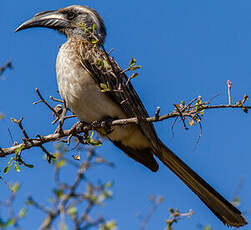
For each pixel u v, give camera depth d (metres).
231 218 9.94
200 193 10.16
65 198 6.02
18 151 8.33
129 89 10.22
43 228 5.77
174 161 10.23
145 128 9.73
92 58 9.87
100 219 5.82
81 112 9.96
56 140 8.93
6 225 5.62
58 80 10.26
